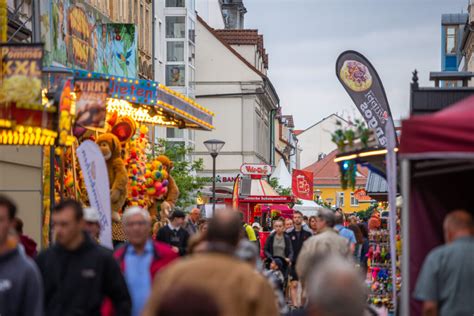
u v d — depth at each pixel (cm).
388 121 1347
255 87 8231
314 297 608
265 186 5194
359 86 2134
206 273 734
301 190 5641
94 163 1560
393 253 1405
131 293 1127
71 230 1016
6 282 922
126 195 2356
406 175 1057
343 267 606
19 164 2147
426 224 1231
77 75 2075
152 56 5191
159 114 2592
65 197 2248
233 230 867
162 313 553
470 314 970
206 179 4491
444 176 1233
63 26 2942
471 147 966
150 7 5166
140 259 1138
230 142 8238
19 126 1457
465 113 981
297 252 2534
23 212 2155
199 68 8288
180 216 2061
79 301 1013
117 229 2352
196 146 8181
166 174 2738
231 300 729
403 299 1081
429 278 985
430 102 1630
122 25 3209
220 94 8256
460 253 978
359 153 1396
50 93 1725
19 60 1412
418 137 991
